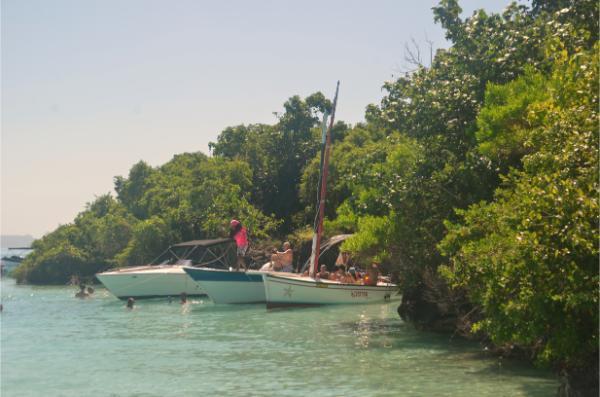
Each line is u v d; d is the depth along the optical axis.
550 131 9.60
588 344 9.74
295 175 70.94
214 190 60.84
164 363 15.30
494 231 11.88
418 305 21.27
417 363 14.30
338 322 22.70
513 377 12.52
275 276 26.89
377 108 22.38
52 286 68.50
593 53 9.80
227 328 21.92
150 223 60.31
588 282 9.03
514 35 17.67
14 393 12.43
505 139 14.15
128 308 31.55
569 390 10.07
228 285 30.30
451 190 18.23
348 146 58.75
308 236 46.34
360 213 21.67
